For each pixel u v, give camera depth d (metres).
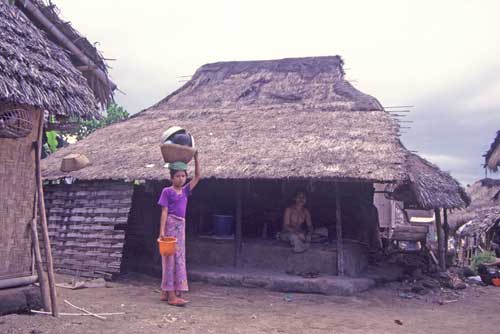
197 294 7.42
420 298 8.00
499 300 8.38
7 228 5.05
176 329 4.96
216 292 7.67
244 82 13.41
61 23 7.70
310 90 12.22
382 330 5.49
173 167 6.39
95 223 9.01
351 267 8.63
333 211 10.39
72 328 4.64
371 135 9.20
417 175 10.92
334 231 10.16
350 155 8.38
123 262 9.81
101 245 8.79
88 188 9.45
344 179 7.70
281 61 14.19
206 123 11.35
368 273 9.26
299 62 13.88
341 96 11.58
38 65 5.38
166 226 6.34
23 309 5.06
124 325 4.93
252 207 10.66
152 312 5.68
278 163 8.42
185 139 6.54
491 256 13.94
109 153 10.31
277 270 8.80
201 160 9.09
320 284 7.84
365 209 10.41
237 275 8.34
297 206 9.34
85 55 8.13
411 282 9.31
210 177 8.34
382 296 7.88
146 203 10.41
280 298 7.36
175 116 12.18
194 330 4.98
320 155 8.52
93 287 7.55
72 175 9.35
